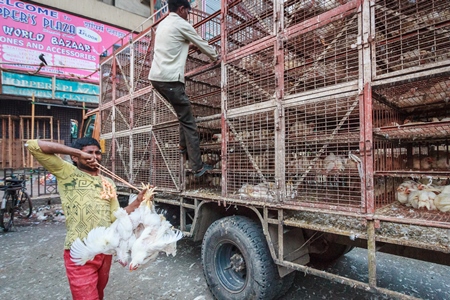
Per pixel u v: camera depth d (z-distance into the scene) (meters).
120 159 4.54
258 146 2.49
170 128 3.43
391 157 2.45
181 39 2.80
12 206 5.38
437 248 1.50
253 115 2.53
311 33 2.14
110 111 4.96
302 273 3.22
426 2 1.88
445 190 1.85
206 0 7.39
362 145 1.78
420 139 2.39
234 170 2.66
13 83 10.11
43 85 10.75
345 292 2.82
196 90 3.79
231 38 2.79
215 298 2.67
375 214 1.74
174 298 2.71
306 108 2.14
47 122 11.40
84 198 1.66
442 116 2.60
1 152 10.41
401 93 2.14
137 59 4.24
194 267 3.44
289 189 2.22
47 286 3.00
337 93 1.93
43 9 11.02
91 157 1.72
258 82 2.51
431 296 2.71
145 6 14.72
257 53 2.50
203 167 2.95
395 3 1.93
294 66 2.26
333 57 2.12
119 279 3.13
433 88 2.02
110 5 12.94
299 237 2.43
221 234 2.58
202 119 3.06
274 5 2.33
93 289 1.58
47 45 11.11
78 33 11.91
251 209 2.63
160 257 3.77
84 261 1.50
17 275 3.28
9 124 10.56
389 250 2.14
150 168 3.75
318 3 2.22
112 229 1.57
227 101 2.75
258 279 2.25
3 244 4.43
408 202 2.00
